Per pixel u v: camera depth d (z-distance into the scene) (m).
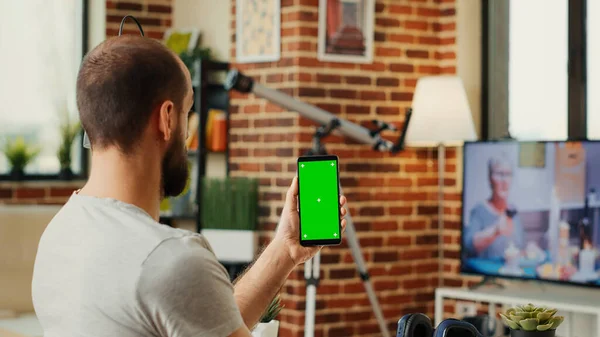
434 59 5.75
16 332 3.97
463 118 5.21
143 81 1.46
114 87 1.46
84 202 1.47
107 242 1.41
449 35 5.72
